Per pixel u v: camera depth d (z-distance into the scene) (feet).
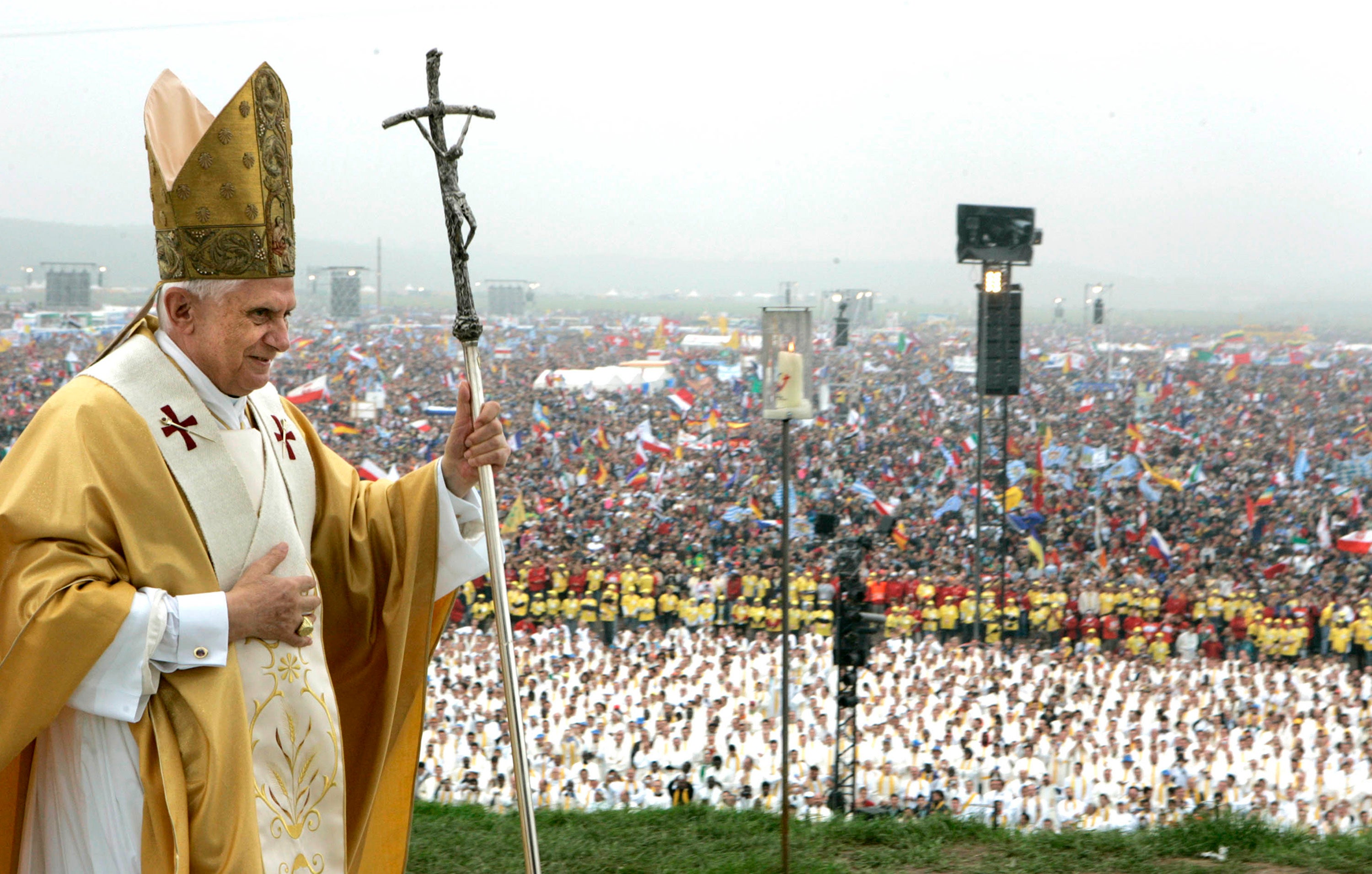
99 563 9.82
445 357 355.97
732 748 71.77
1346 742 70.23
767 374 30.01
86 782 10.10
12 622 9.64
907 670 92.22
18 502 9.78
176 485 10.57
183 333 10.94
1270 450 220.02
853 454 203.00
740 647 102.12
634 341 446.60
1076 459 192.75
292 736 10.89
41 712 9.49
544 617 116.88
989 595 112.27
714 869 25.68
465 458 12.55
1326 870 24.34
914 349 379.55
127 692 9.70
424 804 31.81
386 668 12.65
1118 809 63.21
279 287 10.88
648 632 109.19
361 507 12.78
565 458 197.98
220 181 10.43
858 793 60.90
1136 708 85.61
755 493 172.45
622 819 29.73
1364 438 234.17
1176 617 106.42
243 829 9.96
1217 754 74.59
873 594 113.09
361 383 276.21
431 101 11.62
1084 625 108.37
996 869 24.97
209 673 10.16
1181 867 24.68
